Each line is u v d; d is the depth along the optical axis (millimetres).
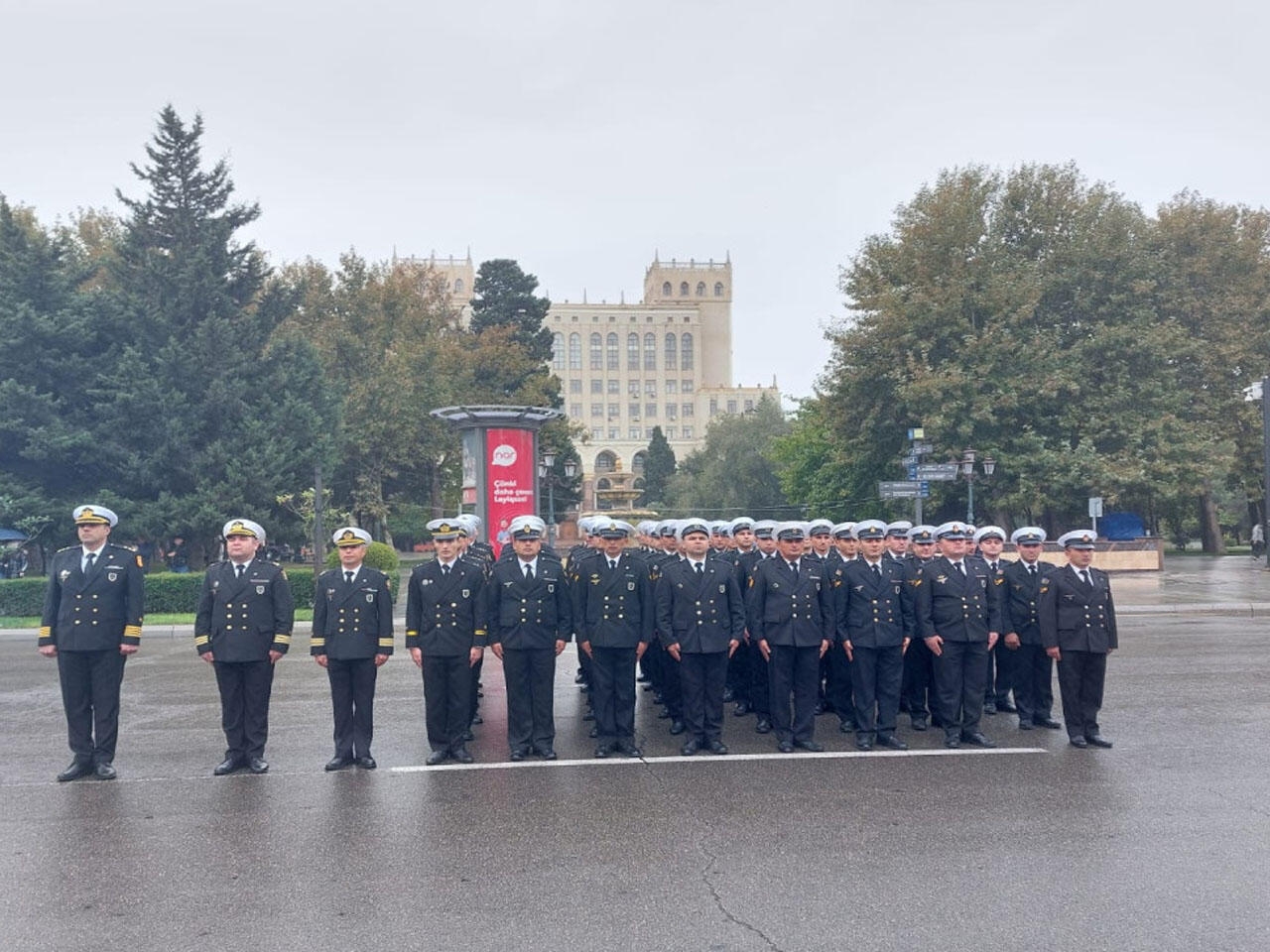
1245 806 7164
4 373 29078
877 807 7254
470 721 10391
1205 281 42062
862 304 38500
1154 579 29766
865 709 9391
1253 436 41844
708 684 9188
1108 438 37156
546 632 9031
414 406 45125
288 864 6160
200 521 29000
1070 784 7816
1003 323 36188
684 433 148500
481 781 8133
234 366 31078
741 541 10828
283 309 34031
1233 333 40500
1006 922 5172
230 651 8461
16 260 29531
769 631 9305
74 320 29172
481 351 53844
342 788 7945
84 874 6039
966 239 37281
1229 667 13523
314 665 15367
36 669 15266
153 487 29906
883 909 5352
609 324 148750
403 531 62094
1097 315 38719
